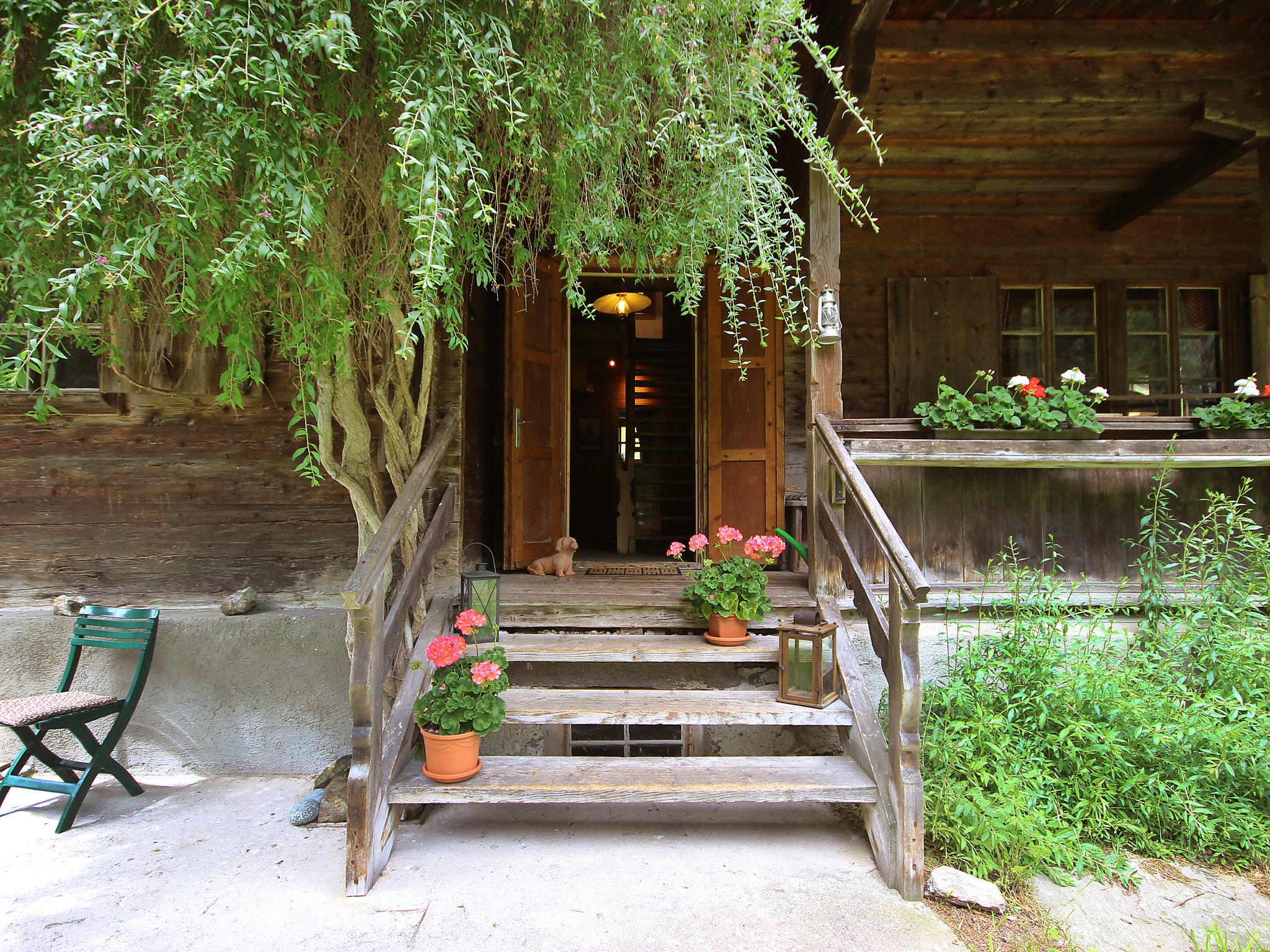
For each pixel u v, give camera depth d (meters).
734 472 4.58
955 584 3.67
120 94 1.91
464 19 2.01
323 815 2.94
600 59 2.42
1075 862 2.51
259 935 2.13
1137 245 5.68
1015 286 5.66
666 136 2.60
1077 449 3.50
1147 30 3.92
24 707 2.92
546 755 3.51
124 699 3.27
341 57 1.78
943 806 2.59
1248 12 3.88
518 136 2.26
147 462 3.73
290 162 1.97
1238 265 5.71
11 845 2.73
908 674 2.43
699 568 4.49
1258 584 3.39
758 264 3.02
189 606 3.71
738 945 2.09
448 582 3.48
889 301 5.54
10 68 2.00
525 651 3.10
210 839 2.77
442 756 2.55
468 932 2.14
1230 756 2.75
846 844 2.69
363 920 2.20
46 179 2.05
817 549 3.60
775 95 2.77
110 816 3.00
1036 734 2.93
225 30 1.81
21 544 3.71
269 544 3.73
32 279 2.11
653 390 7.95
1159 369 5.72
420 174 1.85
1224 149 4.43
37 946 2.08
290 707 3.54
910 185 5.16
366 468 3.12
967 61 4.00
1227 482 3.75
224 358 3.61
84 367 3.69
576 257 2.67
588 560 5.56
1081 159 4.80
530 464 4.39
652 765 2.74
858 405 5.52
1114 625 3.59
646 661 3.09
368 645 2.43
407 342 1.95
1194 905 2.37
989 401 3.67
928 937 2.14
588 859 2.56
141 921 2.21
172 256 2.28
